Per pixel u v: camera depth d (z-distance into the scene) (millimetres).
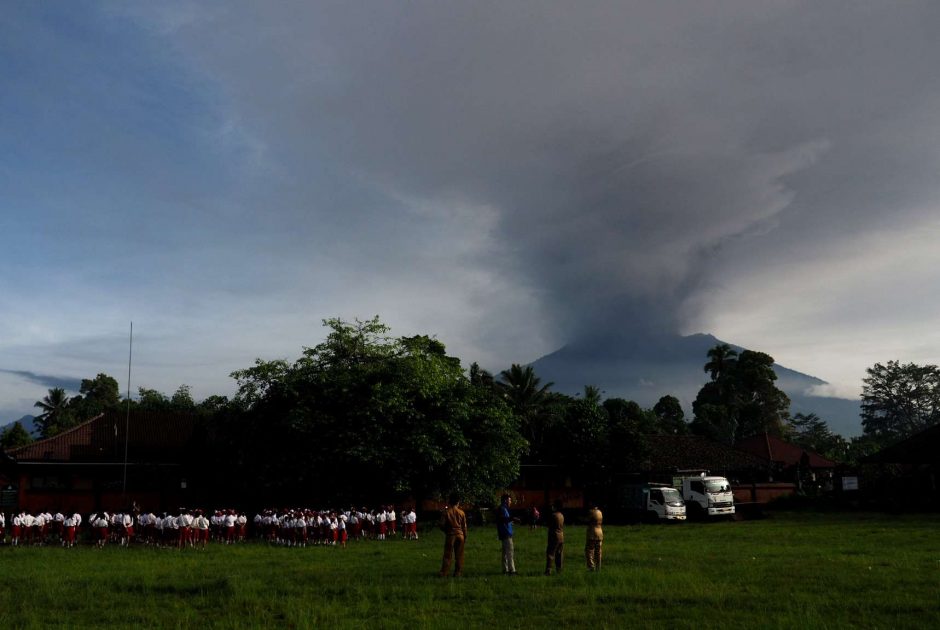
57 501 41500
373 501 38406
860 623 11867
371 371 37156
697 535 31516
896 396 114062
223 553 26516
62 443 42781
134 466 42750
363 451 34562
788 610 12742
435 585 16609
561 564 18703
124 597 15688
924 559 20188
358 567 20641
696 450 57781
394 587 16172
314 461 35312
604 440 52156
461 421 38375
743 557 21391
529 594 15039
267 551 27156
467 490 38344
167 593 16344
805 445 95188
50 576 19391
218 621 12945
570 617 12797
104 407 78500
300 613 13172
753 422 96562
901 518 40344
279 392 37469
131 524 31016
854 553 22281
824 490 56375
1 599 15562
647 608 13461
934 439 51656
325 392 36125
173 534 29609
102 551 27922
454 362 41812
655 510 42750
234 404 39000
